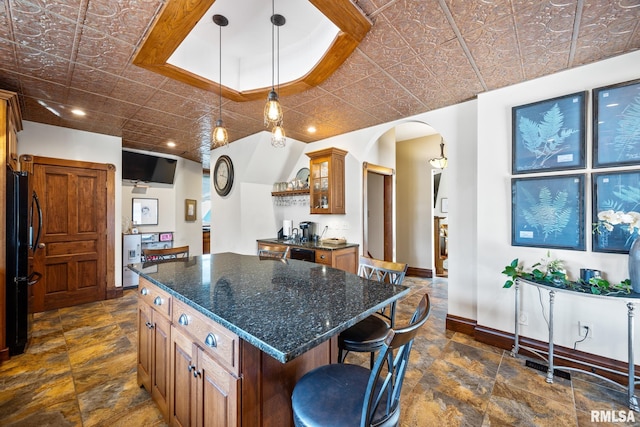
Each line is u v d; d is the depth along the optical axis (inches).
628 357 71.6
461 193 114.7
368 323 65.4
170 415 59.3
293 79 96.2
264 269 78.7
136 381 79.5
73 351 96.5
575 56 79.1
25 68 85.9
